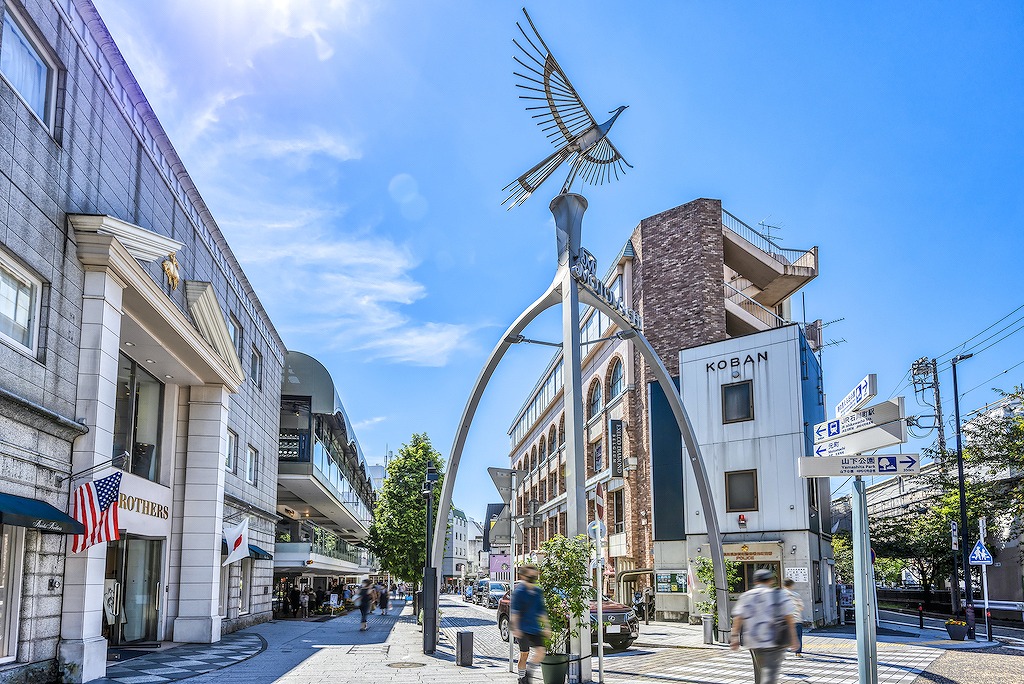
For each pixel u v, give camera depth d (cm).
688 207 3475
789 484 2667
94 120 1468
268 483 3266
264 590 3167
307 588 4444
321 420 4119
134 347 1859
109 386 1435
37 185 1249
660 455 3216
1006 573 4159
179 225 2009
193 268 2144
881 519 4578
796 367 2716
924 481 3909
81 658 1312
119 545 1927
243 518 2723
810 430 2873
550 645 1198
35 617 1244
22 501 1160
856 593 916
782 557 2627
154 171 1811
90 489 1312
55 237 1309
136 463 2017
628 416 3550
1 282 1173
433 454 4316
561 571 1241
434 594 1909
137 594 2027
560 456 5338
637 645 2097
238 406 2667
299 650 1945
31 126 1230
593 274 1670
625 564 3650
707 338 3288
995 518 3434
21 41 1230
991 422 3272
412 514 4172
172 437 2166
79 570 1343
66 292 1346
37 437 1240
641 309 3541
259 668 1542
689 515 2914
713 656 1803
